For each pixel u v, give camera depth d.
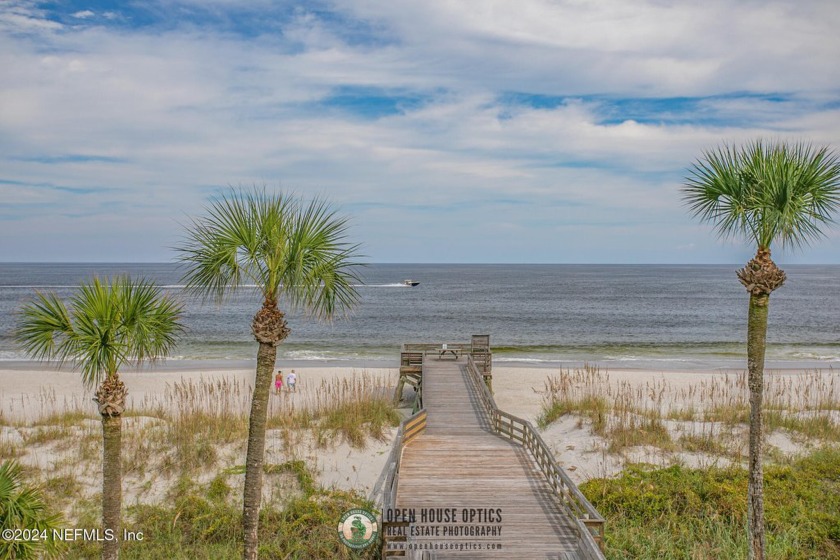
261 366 8.98
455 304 98.00
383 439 20.06
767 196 9.34
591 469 17.45
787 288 150.75
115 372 9.52
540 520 12.09
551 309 89.62
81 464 16.89
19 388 32.06
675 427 20.33
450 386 24.78
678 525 13.89
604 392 28.64
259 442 9.01
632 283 174.62
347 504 14.91
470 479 14.37
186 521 14.25
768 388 29.88
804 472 16.20
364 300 106.38
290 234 8.86
